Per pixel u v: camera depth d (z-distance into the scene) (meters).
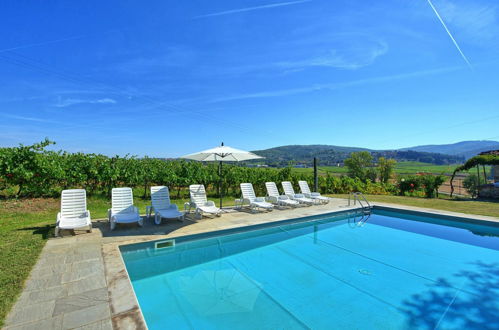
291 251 6.38
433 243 7.08
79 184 10.83
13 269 4.01
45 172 9.16
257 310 3.78
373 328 3.40
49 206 9.16
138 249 5.75
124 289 3.47
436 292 4.39
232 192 15.02
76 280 3.71
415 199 13.78
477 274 5.11
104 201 10.64
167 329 3.31
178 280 4.71
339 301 4.07
